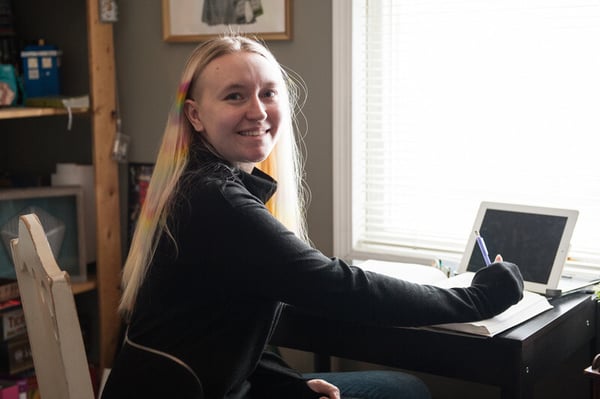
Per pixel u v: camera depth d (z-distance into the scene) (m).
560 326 2.14
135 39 3.22
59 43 3.33
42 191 3.02
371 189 2.96
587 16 2.51
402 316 1.78
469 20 2.71
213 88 1.80
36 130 3.42
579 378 2.60
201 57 1.83
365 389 2.14
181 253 1.72
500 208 2.46
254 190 1.84
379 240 2.94
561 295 2.30
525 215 2.41
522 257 2.37
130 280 1.83
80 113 3.14
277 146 2.02
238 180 1.78
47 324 1.86
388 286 1.78
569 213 2.34
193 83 1.84
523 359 1.94
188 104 1.84
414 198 2.89
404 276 2.38
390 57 2.86
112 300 3.22
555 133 2.61
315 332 2.23
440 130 2.81
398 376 2.23
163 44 3.17
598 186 2.57
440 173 2.82
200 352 1.75
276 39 2.94
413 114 2.85
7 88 2.99
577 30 2.55
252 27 2.98
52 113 3.00
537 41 2.61
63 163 3.37
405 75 2.85
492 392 2.77
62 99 3.02
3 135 3.46
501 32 2.66
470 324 1.98
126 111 3.27
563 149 2.61
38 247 1.78
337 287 1.72
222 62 1.81
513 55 2.65
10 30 3.22
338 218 2.93
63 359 1.77
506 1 2.64
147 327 1.79
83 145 3.35
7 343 2.95
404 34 2.83
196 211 1.70
